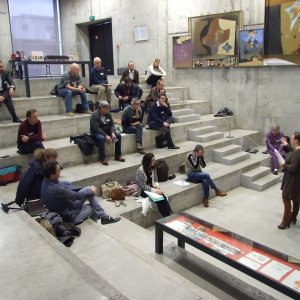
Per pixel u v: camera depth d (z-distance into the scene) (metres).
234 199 5.88
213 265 3.51
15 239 3.15
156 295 2.63
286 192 4.63
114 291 2.44
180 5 9.00
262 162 7.09
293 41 7.12
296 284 2.56
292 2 6.98
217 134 7.56
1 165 4.91
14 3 10.75
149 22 9.68
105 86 7.29
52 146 5.53
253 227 4.83
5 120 6.26
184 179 5.92
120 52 10.69
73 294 2.40
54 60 7.59
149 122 6.84
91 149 5.70
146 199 4.79
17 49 11.00
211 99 8.95
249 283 3.43
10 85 5.99
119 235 3.92
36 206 3.84
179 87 9.27
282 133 7.27
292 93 7.45
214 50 8.48
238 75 8.30
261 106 8.02
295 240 4.45
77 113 6.95
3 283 2.52
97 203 4.09
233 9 8.01
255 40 7.68
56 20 11.83
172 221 3.59
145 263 3.10
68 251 2.95
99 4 10.79
